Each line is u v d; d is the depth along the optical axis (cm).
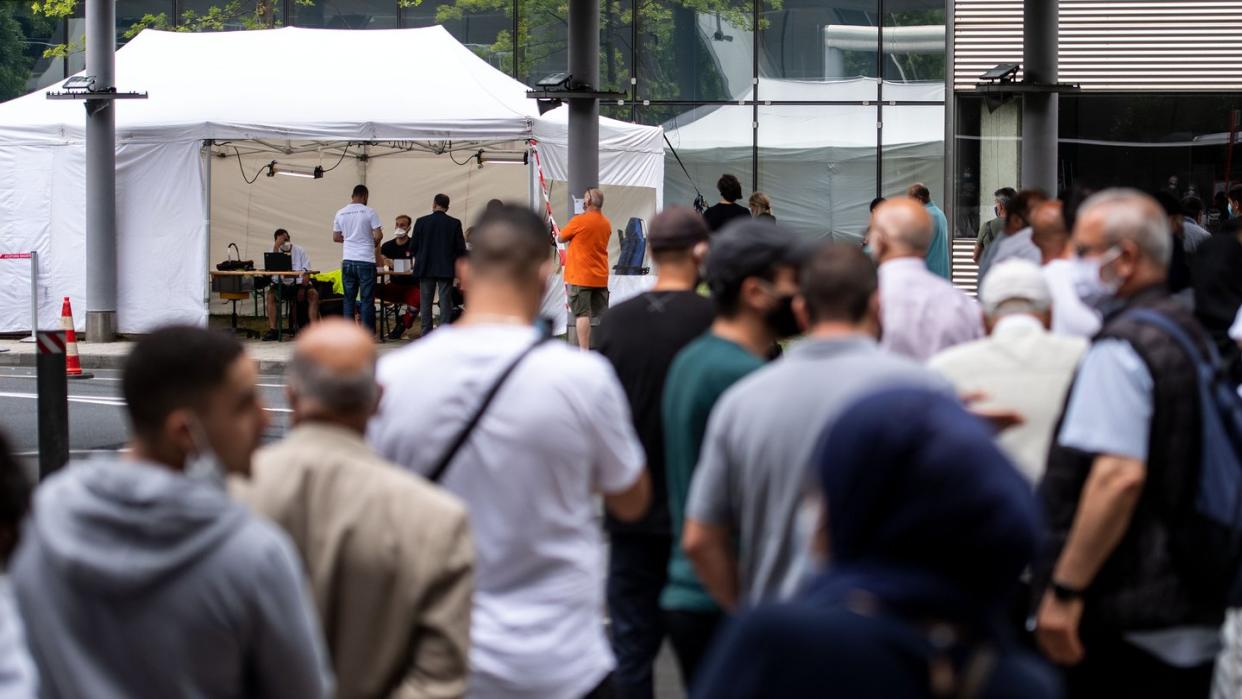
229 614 488
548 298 3503
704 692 356
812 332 671
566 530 692
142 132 3428
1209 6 4403
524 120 3256
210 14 4744
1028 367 821
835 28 4756
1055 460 742
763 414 655
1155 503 715
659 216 945
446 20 4803
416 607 593
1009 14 4466
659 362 912
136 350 526
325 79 3456
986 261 1433
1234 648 877
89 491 484
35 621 489
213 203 4466
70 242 3547
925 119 4747
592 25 3086
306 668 505
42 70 5094
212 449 525
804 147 4781
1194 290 1310
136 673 485
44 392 1455
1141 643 731
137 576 477
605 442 698
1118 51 4438
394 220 4500
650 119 4803
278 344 3659
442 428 680
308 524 597
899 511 353
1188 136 4456
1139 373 707
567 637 693
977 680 340
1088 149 4491
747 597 666
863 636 341
